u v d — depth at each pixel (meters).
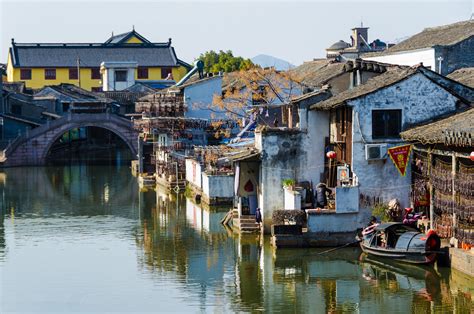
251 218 46.16
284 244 40.75
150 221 52.03
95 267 39.44
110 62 130.50
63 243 45.28
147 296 34.34
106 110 98.00
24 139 91.12
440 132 35.91
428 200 39.81
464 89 41.31
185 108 77.00
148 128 73.62
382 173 40.56
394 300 33.12
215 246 43.41
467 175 33.94
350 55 78.75
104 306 33.03
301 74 65.75
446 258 36.03
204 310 32.44
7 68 143.62
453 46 56.44
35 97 109.12
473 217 33.81
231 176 56.84
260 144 43.59
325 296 33.91
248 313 31.97
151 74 137.38
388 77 42.16
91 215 55.03
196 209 56.72
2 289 35.66
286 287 35.34
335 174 42.84
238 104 67.31
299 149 43.50
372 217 40.16
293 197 41.53
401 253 36.59
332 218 40.66
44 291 35.25
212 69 112.38
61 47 138.38
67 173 83.81
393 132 40.56
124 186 72.12
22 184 73.81
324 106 41.78
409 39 63.50
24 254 42.50
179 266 39.31
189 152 68.88
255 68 69.00
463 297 33.12
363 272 37.16
